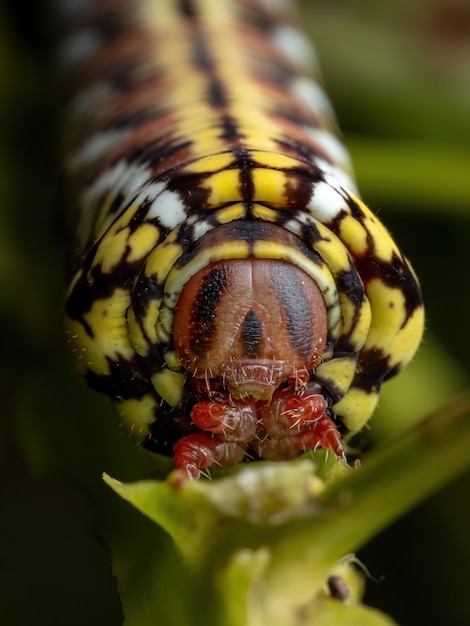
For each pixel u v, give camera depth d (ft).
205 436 0.23
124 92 0.28
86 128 0.28
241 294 0.22
